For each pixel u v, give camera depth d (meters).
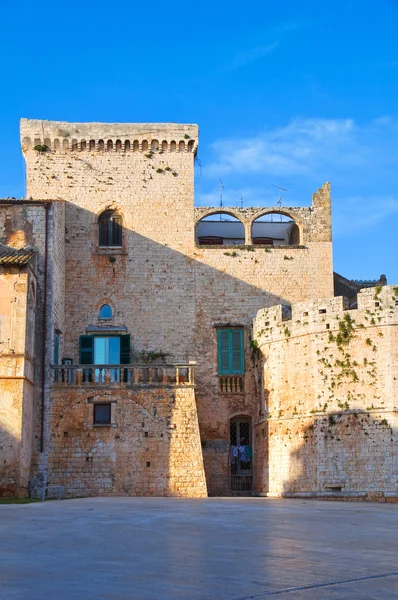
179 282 54.94
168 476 45.88
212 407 52.94
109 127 56.09
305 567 17.84
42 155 55.66
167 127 56.50
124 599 14.30
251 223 56.38
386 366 44.03
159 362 53.56
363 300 45.28
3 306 44.12
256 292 55.22
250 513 30.64
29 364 45.09
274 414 48.22
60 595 14.56
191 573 16.84
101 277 54.41
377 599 14.82
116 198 55.66
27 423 44.56
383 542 22.52
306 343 46.81
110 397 47.00
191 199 56.06
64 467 46.00
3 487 42.06
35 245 48.56
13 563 17.84
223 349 53.84
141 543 21.12
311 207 56.94
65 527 24.47
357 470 43.72
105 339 53.84
